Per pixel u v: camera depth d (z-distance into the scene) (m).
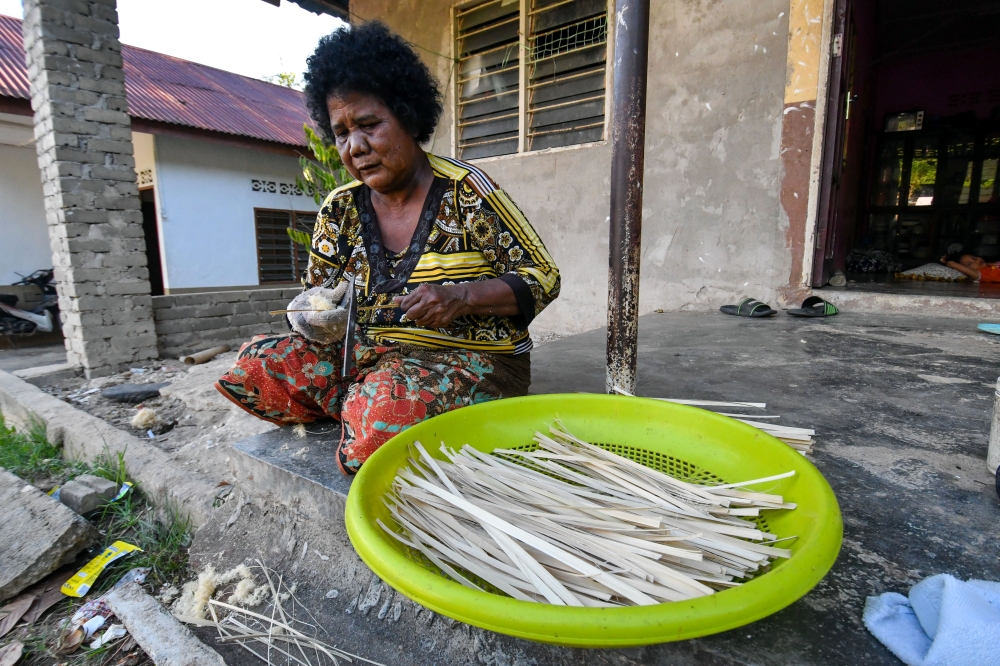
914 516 1.10
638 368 2.37
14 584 1.76
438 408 1.34
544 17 4.82
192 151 9.99
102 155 4.47
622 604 0.81
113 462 2.53
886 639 0.77
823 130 3.68
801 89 3.70
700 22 4.02
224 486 2.11
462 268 1.44
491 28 5.14
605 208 4.66
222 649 1.20
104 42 4.41
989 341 2.83
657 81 4.27
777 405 1.83
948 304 3.57
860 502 1.16
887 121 7.27
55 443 3.05
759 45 3.81
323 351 1.59
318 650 1.12
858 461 1.37
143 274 4.81
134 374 4.55
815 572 0.70
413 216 1.46
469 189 1.40
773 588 0.66
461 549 0.92
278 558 1.40
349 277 1.52
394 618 1.14
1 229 8.66
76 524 1.94
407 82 1.30
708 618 0.62
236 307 5.66
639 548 0.90
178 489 2.15
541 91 4.95
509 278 1.36
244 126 10.27
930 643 0.76
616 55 1.54
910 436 1.54
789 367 2.35
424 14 5.53
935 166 6.91
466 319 1.48
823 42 3.58
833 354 2.60
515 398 1.40
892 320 3.50
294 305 1.37
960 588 0.76
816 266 3.93
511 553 0.88
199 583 1.40
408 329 1.48
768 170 3.89
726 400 1.90
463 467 1.16
